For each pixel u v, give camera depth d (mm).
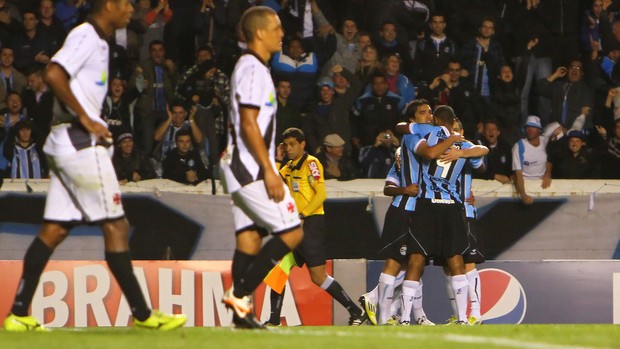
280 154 30688
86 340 14727
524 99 42312
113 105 36281
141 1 40969
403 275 28844
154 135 37344
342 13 44281
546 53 43000
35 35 38781
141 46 40781
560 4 44625
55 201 17141
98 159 16578
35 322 17453
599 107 42031
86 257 32938
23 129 34781
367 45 40250
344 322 31391
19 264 30031
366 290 31812
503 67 40562
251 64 16656
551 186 36219
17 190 33219
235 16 41656
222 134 36875
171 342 14336
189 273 31172
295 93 39281
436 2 44281
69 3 40625
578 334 17000
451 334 16578
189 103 36875
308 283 31312
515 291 31734
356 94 38312
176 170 34594
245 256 17297
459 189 26828
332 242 34594
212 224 34156
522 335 16547
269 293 30688
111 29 16938
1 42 38969
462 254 26547
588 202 35781
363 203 34781
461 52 40938
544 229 35562
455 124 27781
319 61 39906
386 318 27406
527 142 36719
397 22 42656
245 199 16656
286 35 40469
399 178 27750
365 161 36812
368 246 34750
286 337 15312
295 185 28375
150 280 30859
